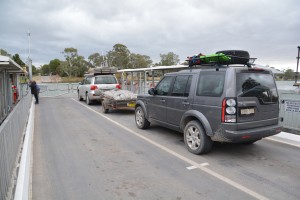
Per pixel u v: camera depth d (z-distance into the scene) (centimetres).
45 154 554
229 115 464
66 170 461
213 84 502
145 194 368
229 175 431
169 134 723
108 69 1567
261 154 541
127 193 372
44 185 400
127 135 720
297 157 521
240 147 590
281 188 382
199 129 522
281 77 1814
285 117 726
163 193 370
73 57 7206
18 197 334
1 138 325
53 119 1013
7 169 357
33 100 1691
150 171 452
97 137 702
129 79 2347
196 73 552
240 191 373
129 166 477
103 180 416
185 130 564
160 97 667
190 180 413
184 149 579
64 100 1877
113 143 637
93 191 379
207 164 483
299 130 686
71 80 6262
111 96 1114
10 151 400
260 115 498
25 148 546
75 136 717
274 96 529
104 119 1001
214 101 487
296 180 410
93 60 7219
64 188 390
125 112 1199
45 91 2497
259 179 414
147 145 615
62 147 607
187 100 558
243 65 524
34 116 1095
